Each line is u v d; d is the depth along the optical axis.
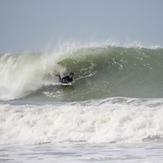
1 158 30.25
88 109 46.09
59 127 42.03
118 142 35.69
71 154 31.22
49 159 29.42
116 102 54.12
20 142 39.00
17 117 46.41
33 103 63.56
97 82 75.62
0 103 66.25
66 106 50.44
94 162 27.78
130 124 39.53
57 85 77.38
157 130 37.59
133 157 28.92
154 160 27.48
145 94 66.38
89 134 39.34
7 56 91.69
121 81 75.06
